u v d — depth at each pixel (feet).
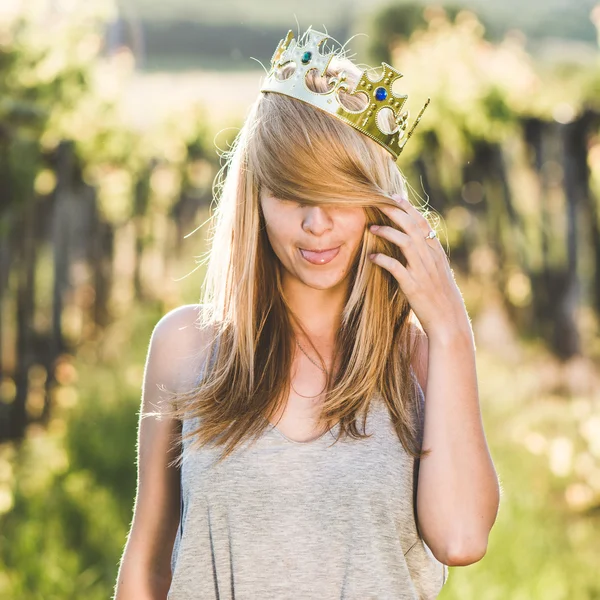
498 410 21.40
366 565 7.04
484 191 29.84
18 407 24.88
